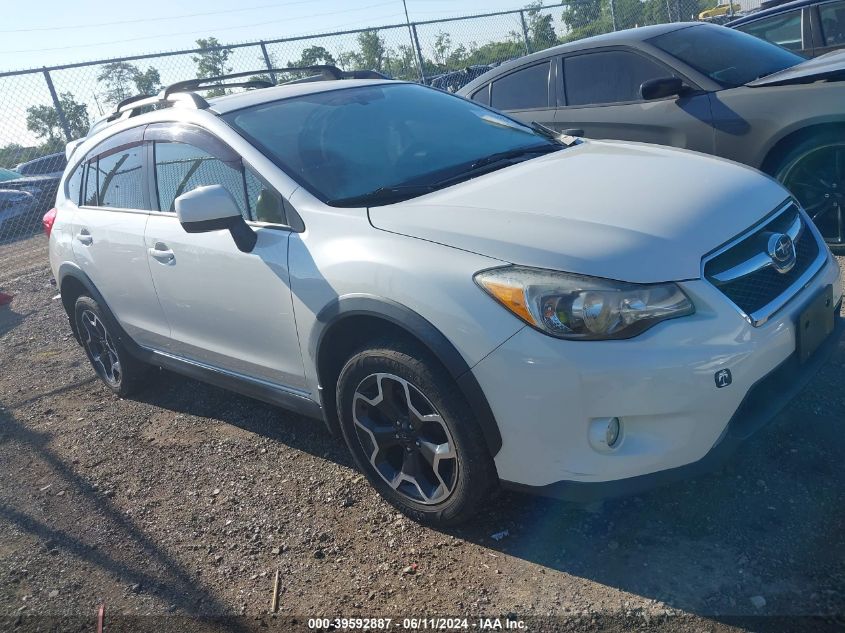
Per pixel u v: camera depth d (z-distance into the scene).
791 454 3.08
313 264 3.03
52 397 5.23
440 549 2.92
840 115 4.63
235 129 3.55
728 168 3.16
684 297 2.47
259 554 3.09
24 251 11.48
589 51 6.15
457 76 13.27
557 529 2.90
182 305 3.82
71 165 4.88
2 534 3.59
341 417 3.15
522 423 2.54
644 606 2.46
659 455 2.46
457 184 3.22
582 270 2.45
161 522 3.45
